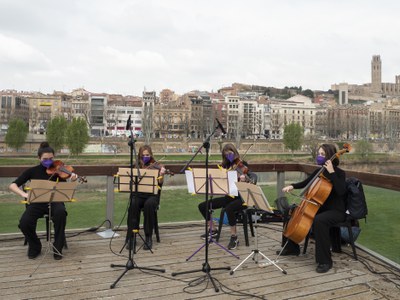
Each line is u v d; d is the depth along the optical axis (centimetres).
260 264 407
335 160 415
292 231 405
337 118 9850
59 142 4388
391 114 11350
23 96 8888
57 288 339
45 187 390
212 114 8162
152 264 406
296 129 5234
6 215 851
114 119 8519
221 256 438
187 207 933
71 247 464
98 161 3628
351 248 470
